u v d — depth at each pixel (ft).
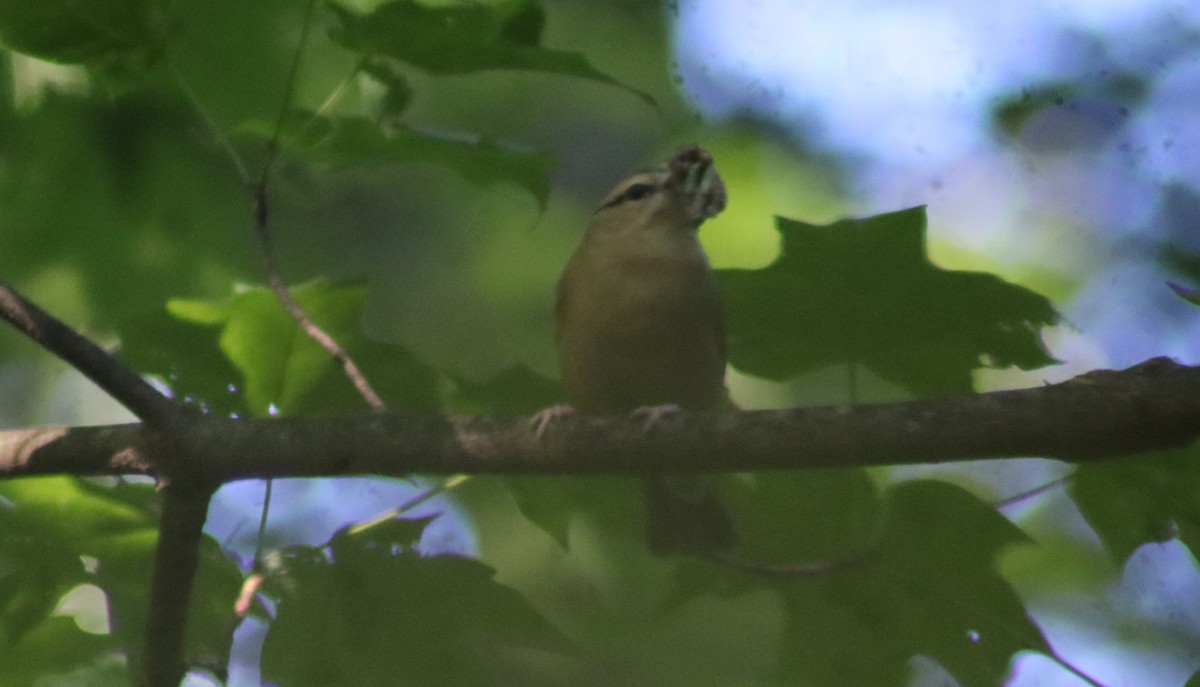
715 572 33.04
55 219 38.32
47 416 51.06
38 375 50.72
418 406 33.22
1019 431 27.55
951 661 31.32
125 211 38.58
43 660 31.17
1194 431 27.20
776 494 31.94
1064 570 46.70
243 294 31.40
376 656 29.86
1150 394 27.30
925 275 29.53
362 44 28.12
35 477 29.78
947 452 27.94
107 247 38.70
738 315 31.30
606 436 29.35
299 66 34.86
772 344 31.78
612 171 60.59
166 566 29.14
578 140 60.59
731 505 32.63
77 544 30.63
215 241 39.19
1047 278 55.06
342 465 29.53
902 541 30.76
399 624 29.86
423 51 27.96
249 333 32.04
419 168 57.41
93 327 39.32
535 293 59.52
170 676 29.17
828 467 28.81
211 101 34.47
